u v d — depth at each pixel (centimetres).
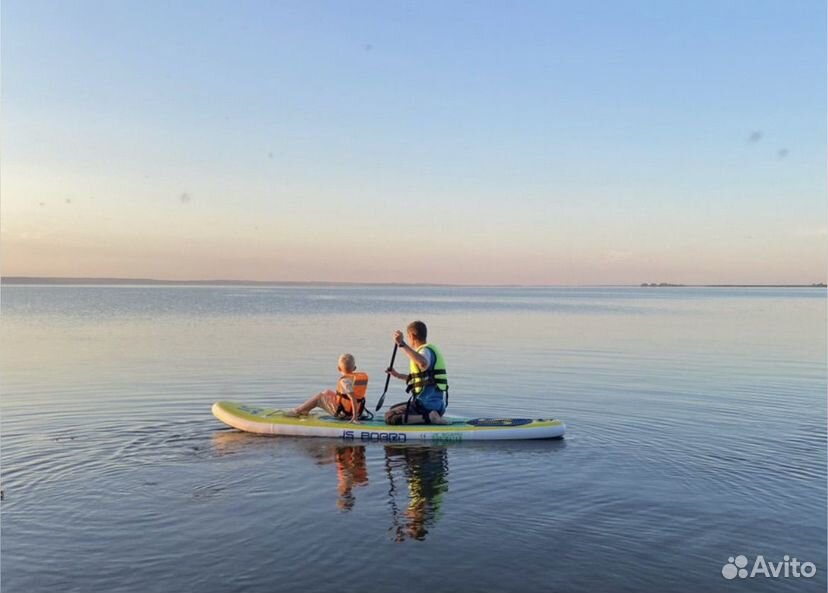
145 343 2252
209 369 1609
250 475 746
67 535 573
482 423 961
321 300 8206
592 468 782
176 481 720
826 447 879
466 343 2384
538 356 1962
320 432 943
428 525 600
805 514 629
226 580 494
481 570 511
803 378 1513
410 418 970
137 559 528
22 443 877
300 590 479
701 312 5000
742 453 848
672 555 540
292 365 1691
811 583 492
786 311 5169
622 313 4847
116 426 986
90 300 7188
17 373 1521
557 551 546
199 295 10625
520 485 717
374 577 500
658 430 986
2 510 629
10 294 10106
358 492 691
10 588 482
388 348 2139
